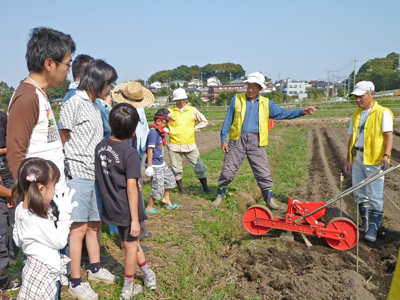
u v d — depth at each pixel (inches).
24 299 112.3
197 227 228.8
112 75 140.9
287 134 903.7
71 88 180.7
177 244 204.4
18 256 190.7
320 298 161.6
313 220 210.5
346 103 1418.6
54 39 121.6
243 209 291.9
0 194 139.1
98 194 148.9
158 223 237.9
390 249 217.5
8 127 116.5
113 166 135.5
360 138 228.5
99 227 158.4
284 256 201.2
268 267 190.4
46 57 121.0
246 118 261.3
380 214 226.8
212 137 895.7
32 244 110.7
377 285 180.2
